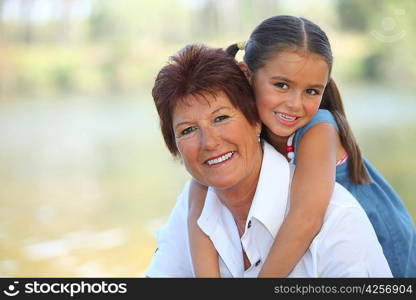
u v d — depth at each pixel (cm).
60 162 1664
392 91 2638
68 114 2483
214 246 282
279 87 298
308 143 302
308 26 300
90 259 900
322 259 255
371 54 2930
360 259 250
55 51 3164
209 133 255
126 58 3127
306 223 261
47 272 854
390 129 1841
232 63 261
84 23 3238
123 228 1045
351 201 262
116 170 1545
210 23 3209
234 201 273
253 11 3189
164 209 1162
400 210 327
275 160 273
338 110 328
